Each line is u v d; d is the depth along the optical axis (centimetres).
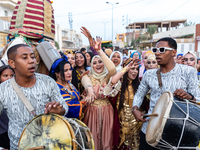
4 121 236
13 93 153
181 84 191
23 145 147
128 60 312
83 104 257
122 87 294
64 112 171
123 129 294
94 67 289
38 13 315
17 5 321
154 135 169
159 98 196
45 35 332
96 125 272
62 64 232
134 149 298
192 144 161
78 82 334
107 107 282
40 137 144
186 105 172
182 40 2216
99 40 269
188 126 160
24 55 144
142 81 232
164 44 188
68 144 136
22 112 154
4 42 1524
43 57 278
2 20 1481
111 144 270
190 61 330
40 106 161
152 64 347
